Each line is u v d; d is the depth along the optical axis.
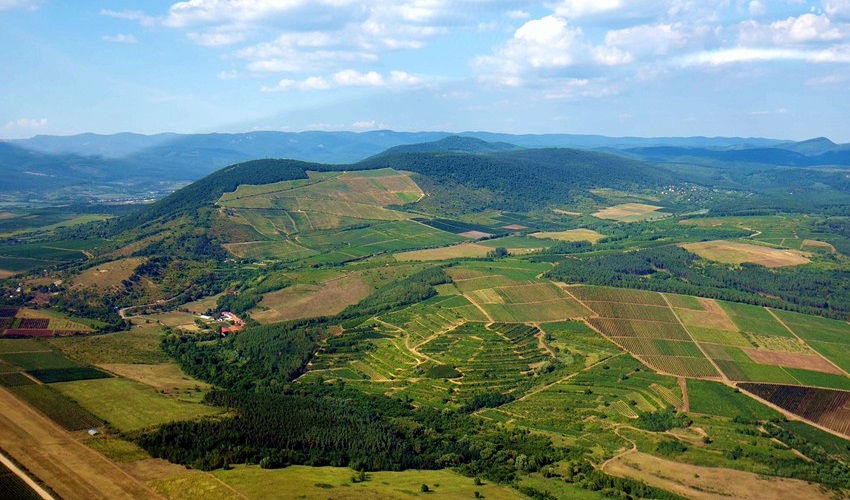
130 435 192.75
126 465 173.62
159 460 178.88
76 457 175.62
